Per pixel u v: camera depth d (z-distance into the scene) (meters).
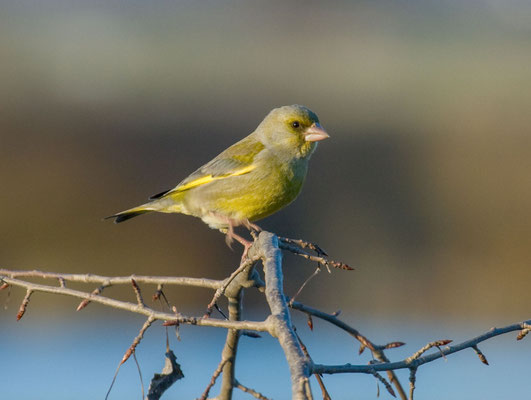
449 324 14.44
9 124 17.31
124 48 32.03
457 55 30.47
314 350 13.02
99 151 17.33
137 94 21.64
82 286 14.81
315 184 17.16
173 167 17.62
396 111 20.34
